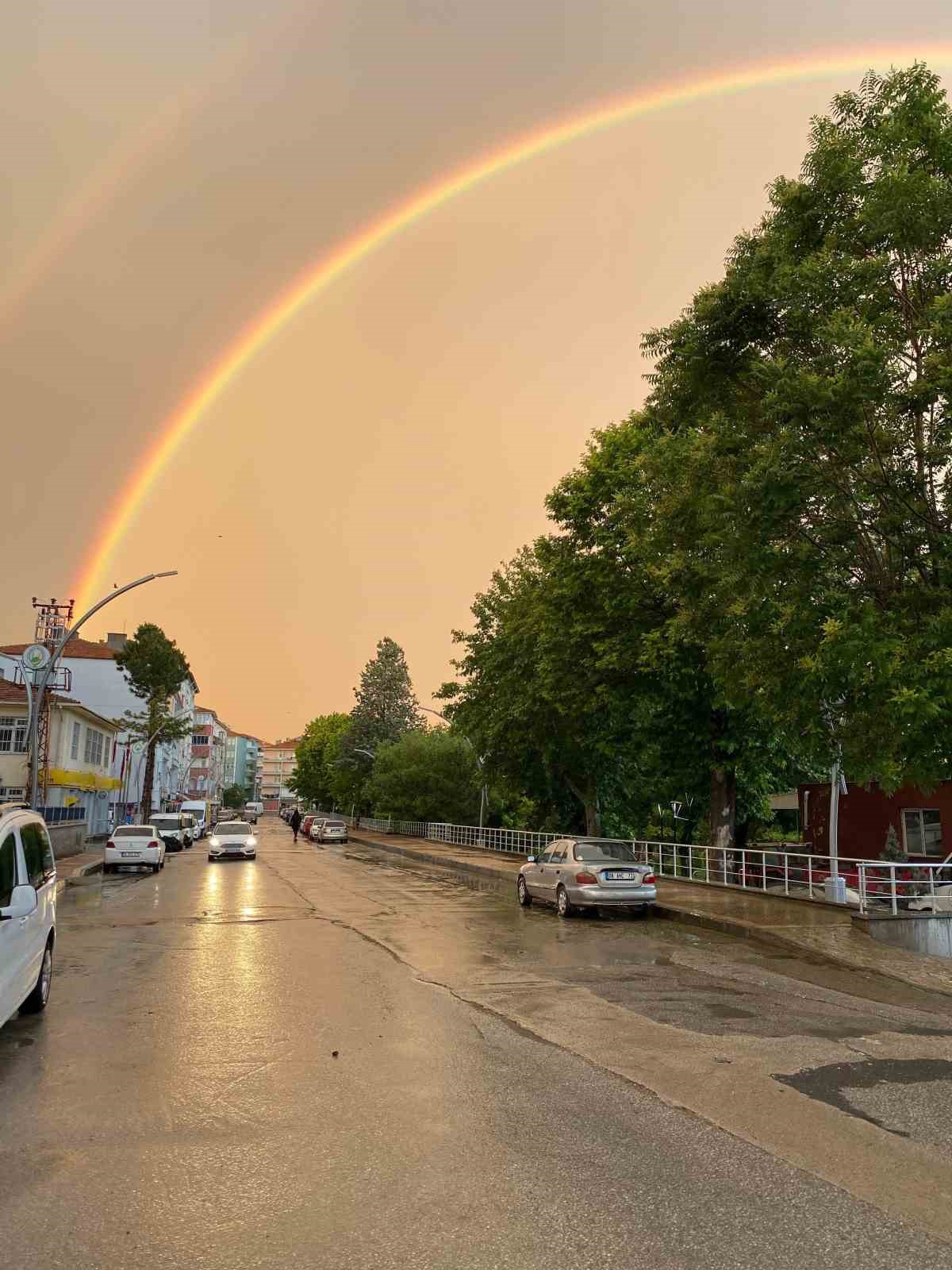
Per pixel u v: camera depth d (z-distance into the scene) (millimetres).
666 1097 6152
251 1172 4801
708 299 14602
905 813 25297
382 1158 5008
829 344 12555
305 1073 6633
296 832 61125
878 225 12625
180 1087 6270
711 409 15477
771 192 14539
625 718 27172
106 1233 4105
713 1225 4227
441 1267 3826
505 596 36562
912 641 11648
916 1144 5316
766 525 12742
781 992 10141
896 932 14078
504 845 42344
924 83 13305
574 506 24641
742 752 24109
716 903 18281
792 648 13352
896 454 12398
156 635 60344
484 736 35562
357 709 90562
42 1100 5992
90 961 11734
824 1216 4332
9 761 42375
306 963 11594
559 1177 4758
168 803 86000
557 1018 8570
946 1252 3994
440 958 12117
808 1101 6105
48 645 41812
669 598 23125
